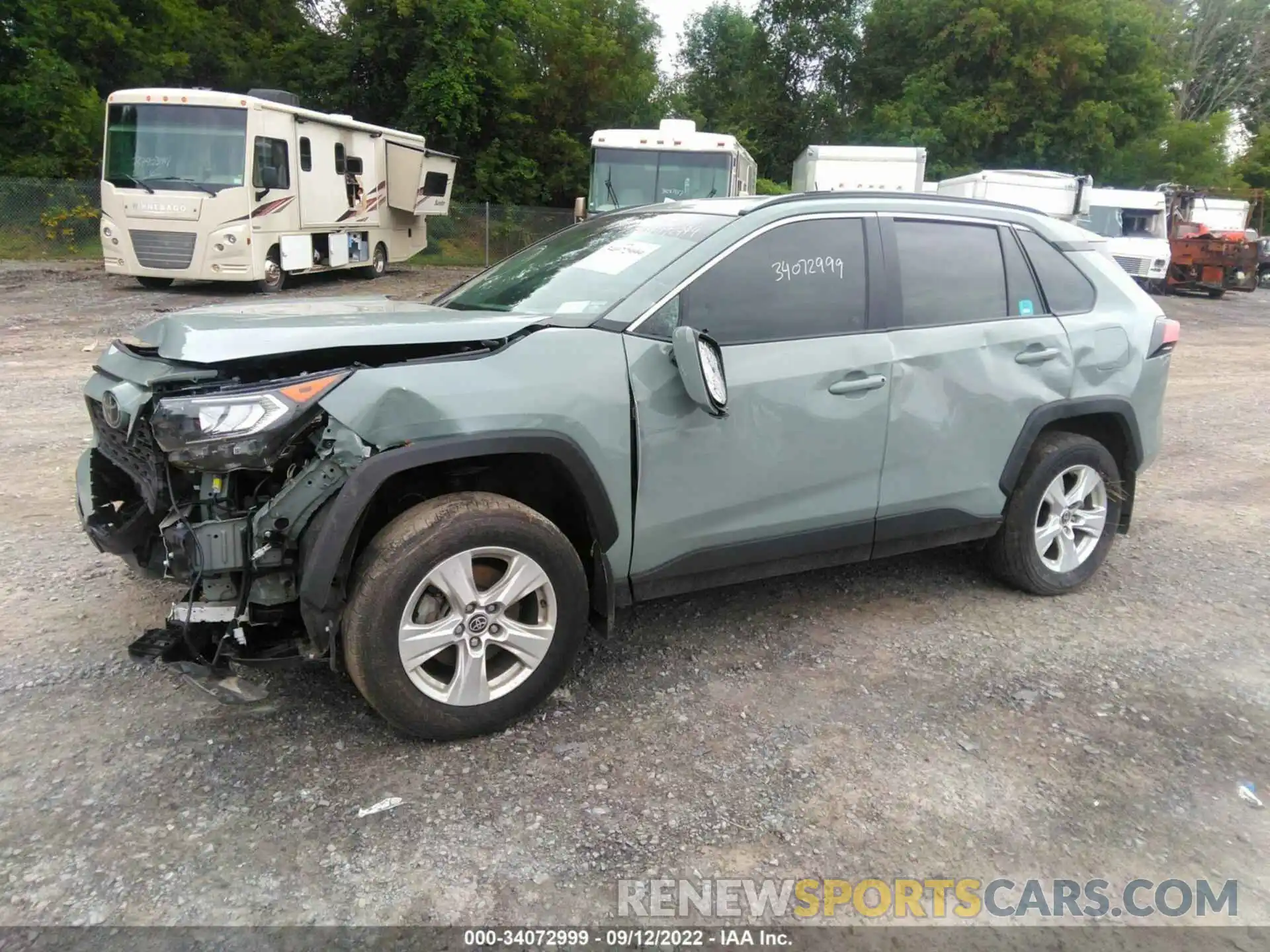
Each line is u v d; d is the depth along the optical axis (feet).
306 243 58.80
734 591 14.98
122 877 8.08
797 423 12.01
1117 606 14.92
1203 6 166.50
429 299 14.74
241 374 9.60
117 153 51.49
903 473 13.07
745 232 12.00
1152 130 113.50
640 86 102.37
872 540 13.20
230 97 50.90
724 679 12.05
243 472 9.68
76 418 24.09
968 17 106.83
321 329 9.87
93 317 43.01
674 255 11.73
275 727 10.45
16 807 8.91
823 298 12.46
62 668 11.48
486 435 9.85
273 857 8.41
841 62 122.42
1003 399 13.74
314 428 9.48
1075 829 9.30
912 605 14.66
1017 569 14.74
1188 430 28.99
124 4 84.89
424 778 9.66
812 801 9.57
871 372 12.53
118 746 9.95
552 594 10.47
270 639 10.12
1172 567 16.83
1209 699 11.97
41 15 78.18
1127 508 15.85
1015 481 14.28
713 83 139.03
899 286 13.08
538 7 96.73
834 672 12.35
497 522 9.96
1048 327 14.30
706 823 9.16
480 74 90.99
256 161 52.11
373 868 8.34
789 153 123.85
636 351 10.96
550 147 98.68
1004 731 11.04
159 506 9.91
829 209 12.77
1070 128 107.45
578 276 12.26
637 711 11.17
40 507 17.26
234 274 52.37
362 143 65.46
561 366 10.44
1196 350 50.11
